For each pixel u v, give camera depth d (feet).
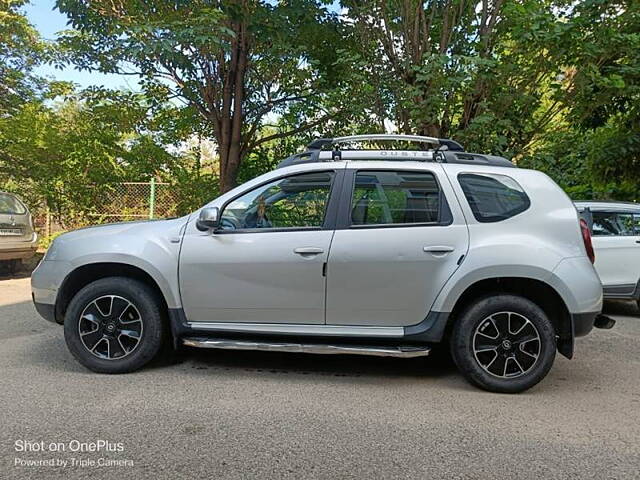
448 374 14.75
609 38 26.18
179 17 31.19
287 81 38.45
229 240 13.84
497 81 28.19
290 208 14.06
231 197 14.21
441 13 31.14
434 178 13.78
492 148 28.40
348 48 33.60
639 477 9.11
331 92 33.68
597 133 34.94
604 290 23.41
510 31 28.48
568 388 13.67
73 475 8.91
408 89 28.02
